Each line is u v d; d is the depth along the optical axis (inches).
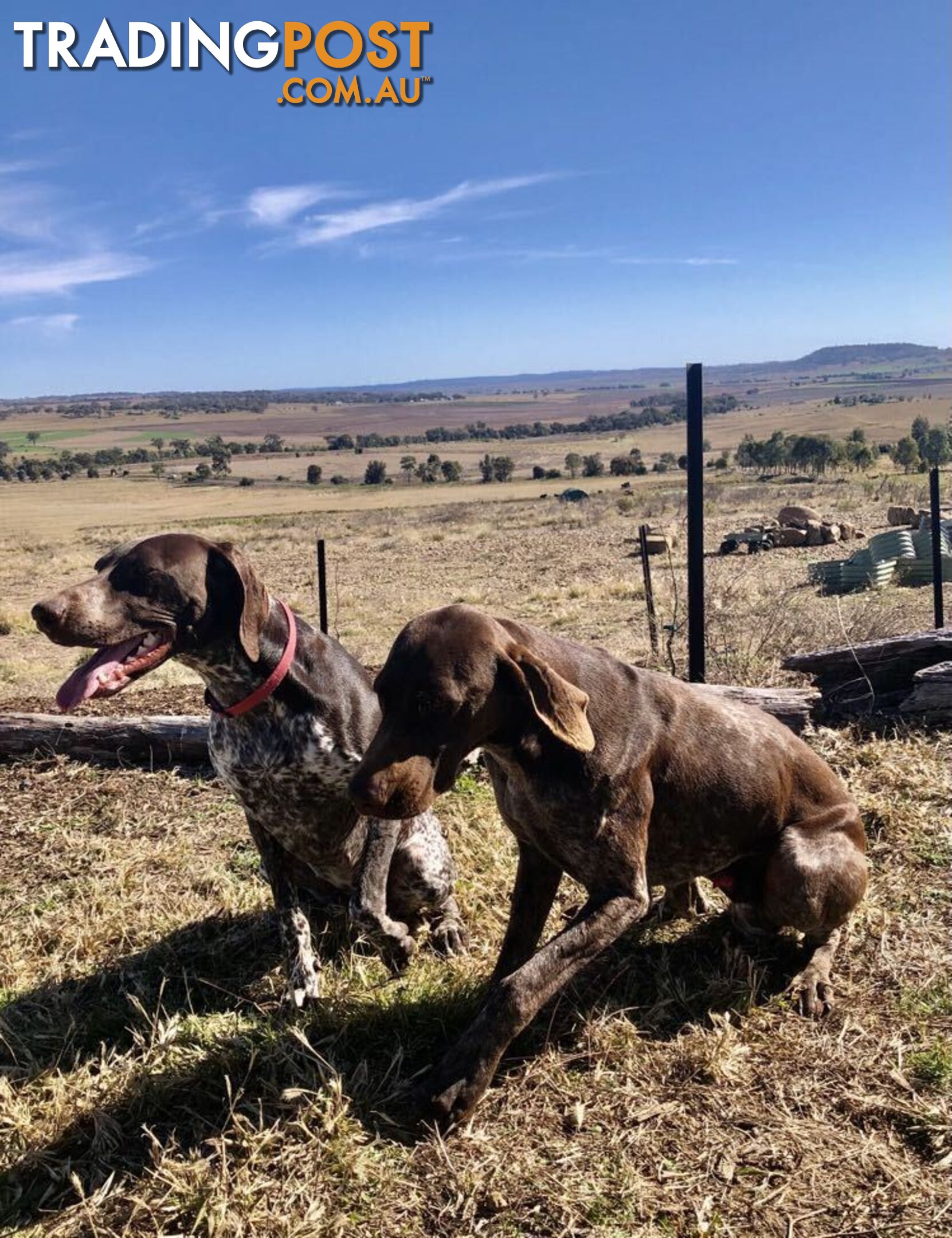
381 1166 45.1
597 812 50.8
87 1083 51.9
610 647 173.3
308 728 57.5
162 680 177.8
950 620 170.4
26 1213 44.9
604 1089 49.4
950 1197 41.8
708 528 455.5
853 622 136.1
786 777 57.5
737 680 111.0
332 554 511.8
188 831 87.0
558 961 48.9
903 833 73.9
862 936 61.7
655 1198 42.4
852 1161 43.9
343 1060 52.7
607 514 627.8
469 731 46.9
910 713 97.2
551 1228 41.3
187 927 69.0
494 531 582.6
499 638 47.5
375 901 57.4
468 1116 47.3
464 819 83.0
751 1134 45.9
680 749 53.9
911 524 374.3
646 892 52.2
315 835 60.7
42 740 103.8
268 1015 57.3
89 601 52.8
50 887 77.9
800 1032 53.2
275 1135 46.6
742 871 60.1
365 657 200.7
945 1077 48.4
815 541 355.6
